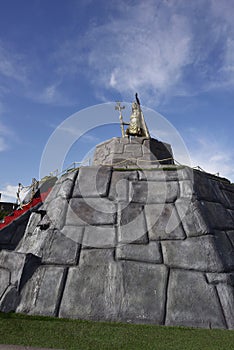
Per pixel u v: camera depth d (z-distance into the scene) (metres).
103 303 3.43
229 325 3.21
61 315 3.33
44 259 4.07
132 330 2.94
